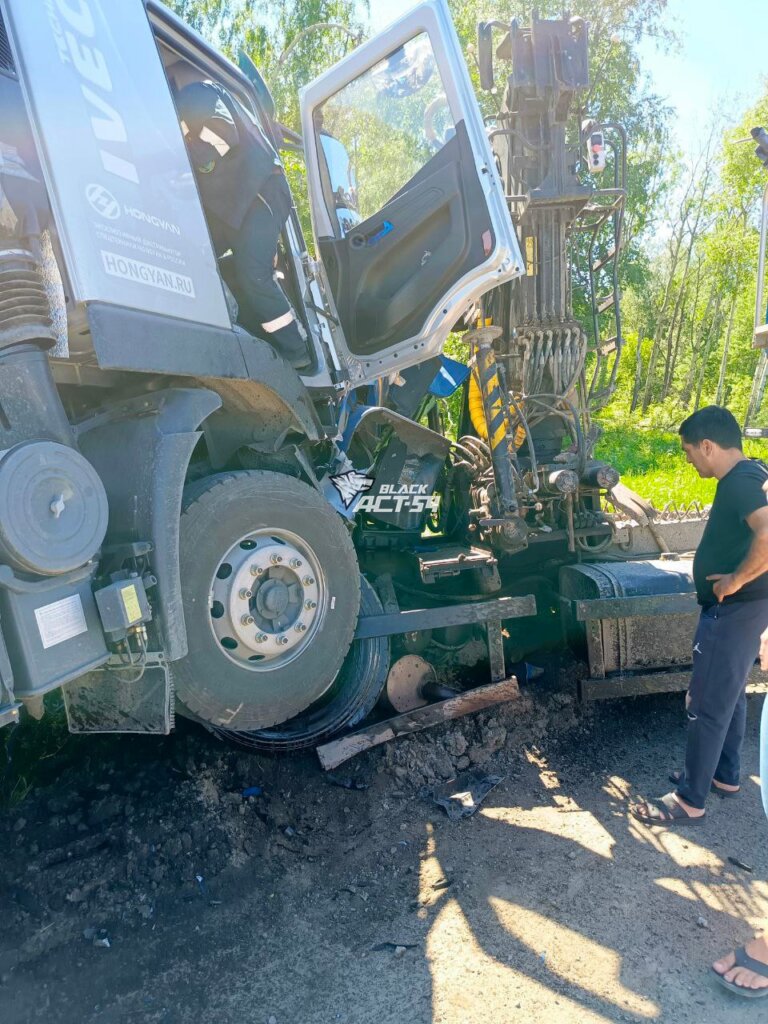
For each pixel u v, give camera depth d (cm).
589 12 1881
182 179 273
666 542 501
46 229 217
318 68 1351
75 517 215
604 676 422
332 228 422
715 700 317
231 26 1527
